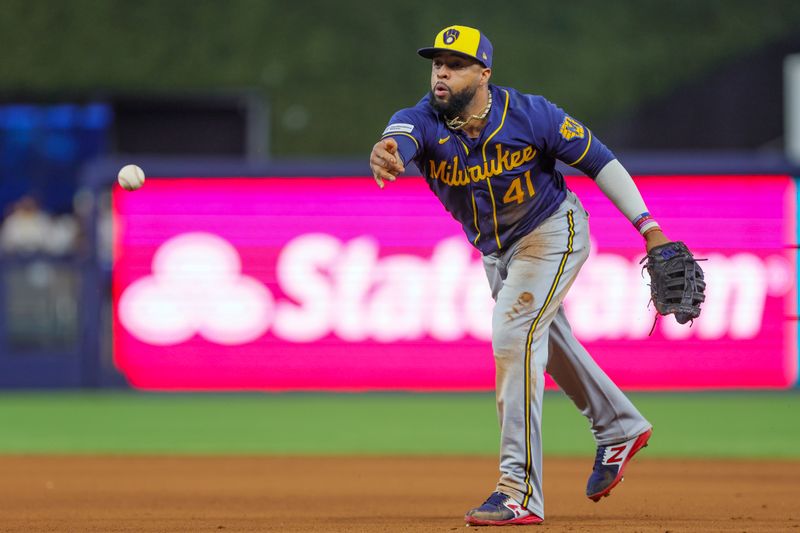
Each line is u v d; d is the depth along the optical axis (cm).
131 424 4244
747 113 8094
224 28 8369
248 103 8006
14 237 6438
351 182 4997
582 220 1972
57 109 8019
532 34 8481
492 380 4972
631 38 8488
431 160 1911
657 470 3034
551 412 4572
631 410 2036
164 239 5044
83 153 8038
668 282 1902
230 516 2186
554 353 2033
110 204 5191
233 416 4447
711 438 3828
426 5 8625
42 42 8175
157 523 2075
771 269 4909
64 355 5128
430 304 4978
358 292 4994
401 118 1866
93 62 8081
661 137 8069
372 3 8581
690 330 4922
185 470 3081
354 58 8319
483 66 1845
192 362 5050
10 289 5134
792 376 4925
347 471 3061
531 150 1884
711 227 4894
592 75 8250
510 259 1967
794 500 2427
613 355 4909
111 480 2858
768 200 4903
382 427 4144
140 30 8288
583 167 1923
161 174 5031
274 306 5019
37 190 7981
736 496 2503
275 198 5009
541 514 1961
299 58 8262
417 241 4978
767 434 3922
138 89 7981
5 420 4356
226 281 5028
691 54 8344
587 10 8644
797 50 8194
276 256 5012
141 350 5072
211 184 5025
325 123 7981
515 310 1928
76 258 5125
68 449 3638
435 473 3016
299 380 5012
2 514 2230
